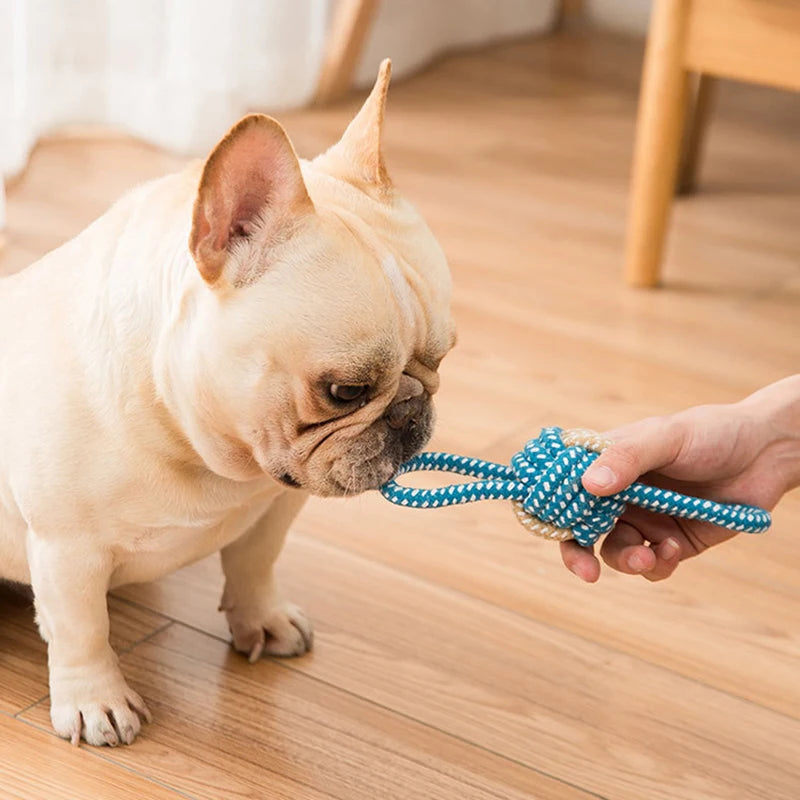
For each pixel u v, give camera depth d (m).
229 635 1.40
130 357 1.12
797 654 1.42
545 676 1.36
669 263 2.42
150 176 2.62
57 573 1.19
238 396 1.04
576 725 1.29
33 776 1.18
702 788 1.22
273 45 2.93
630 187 2.79
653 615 1.47
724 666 1.39
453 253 2.39
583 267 2.38
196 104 2.73
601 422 1.86
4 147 2.45
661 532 1.23
